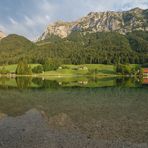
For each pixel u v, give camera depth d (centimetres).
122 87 8850
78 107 4225
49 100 5216
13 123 2997
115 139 2317
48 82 12188
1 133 2530
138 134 2483
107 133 2520
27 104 4631
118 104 4572
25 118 3312
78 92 6981
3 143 2202
